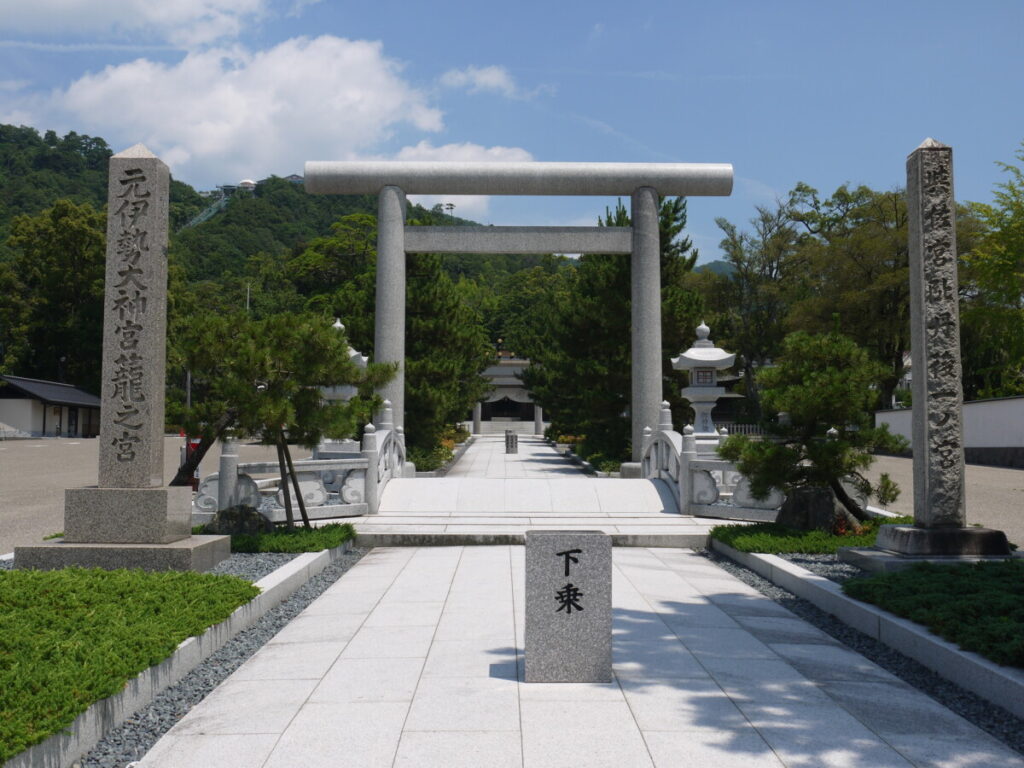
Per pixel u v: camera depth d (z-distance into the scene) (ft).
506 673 18.63
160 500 27.94
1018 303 85.40
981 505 53.67
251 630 23.18
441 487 48.75
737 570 32.71
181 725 15.60
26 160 362.12
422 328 80.74
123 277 28.86
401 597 27.12
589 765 13.58
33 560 27.14
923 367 29.12
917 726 15.51
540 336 118.32
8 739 12.58
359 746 14.39
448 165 62.90
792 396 34.71
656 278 63.21
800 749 14.34
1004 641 17.74
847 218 156.35
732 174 63.41
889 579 24.09
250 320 35.24
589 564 18.20
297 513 41.47
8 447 129.49
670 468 48.70
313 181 62.85
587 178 63.05
